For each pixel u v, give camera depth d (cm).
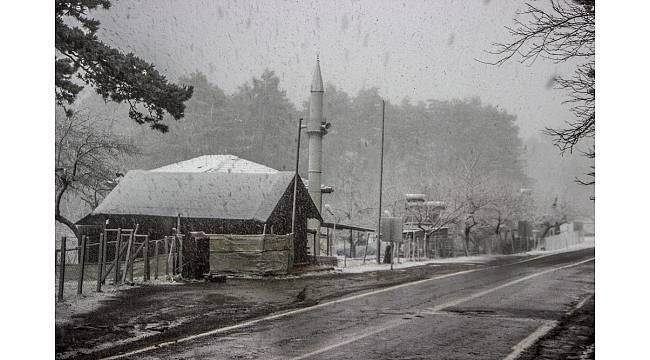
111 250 3166
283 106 8338
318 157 4078
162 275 2388
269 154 7956
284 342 1188
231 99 8475
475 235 6156
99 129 5075
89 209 5362
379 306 1705
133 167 6762
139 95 2414
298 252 3491
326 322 1426
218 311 1575
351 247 4606
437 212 5625
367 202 6769
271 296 1908
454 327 1368
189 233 2331
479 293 2048
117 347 1127
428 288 2209
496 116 9188
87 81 2377
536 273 2956
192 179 3628
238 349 1120
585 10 1296
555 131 1451
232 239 2631
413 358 1063
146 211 3459
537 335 1280
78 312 1480
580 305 1752
